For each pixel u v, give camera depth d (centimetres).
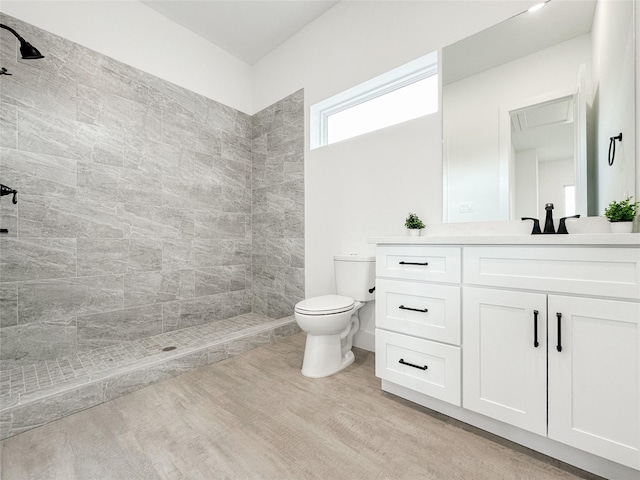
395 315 154
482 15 175
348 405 152
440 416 142
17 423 133
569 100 149
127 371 169
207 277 278
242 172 311
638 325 94
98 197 213
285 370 195
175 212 256
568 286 105
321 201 258
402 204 208
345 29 240
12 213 180
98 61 215
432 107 219
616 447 97
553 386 108
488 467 110
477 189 176
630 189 128
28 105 185
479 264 126
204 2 239
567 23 150
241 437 129
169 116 254
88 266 208
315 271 262
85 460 116
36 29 189
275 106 296
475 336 127
